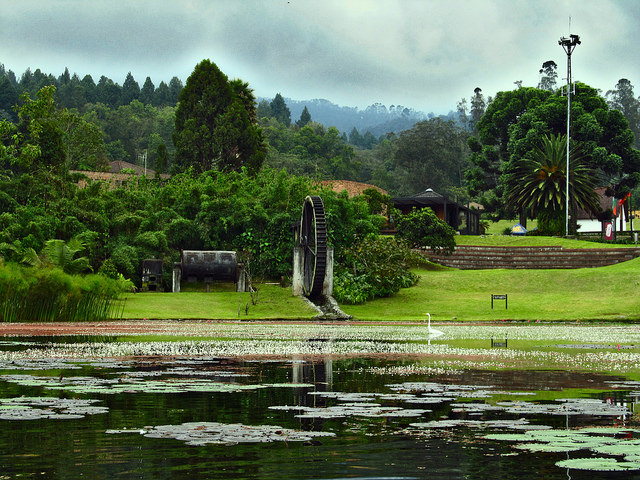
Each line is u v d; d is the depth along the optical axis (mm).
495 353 18250
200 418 8508
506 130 96188
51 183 48625
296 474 5898
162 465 6184
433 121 162625
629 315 37625
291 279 48156
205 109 72062
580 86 91250
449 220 79188
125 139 175125
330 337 24172
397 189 161250
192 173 65875
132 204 49969
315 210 39250
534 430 7859
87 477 5773
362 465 6211
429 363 15516
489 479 5746
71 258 37344
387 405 9609
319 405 9578
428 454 6664
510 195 79688
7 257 37781
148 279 43188
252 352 17734
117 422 8180
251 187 54062
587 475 5918
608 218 89812
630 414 8922
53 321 30953
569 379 12711
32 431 7633
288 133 188500
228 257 43156
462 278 49594
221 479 5723
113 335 23188
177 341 20969
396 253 45594
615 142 86312
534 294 45250
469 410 9203
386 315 39281
